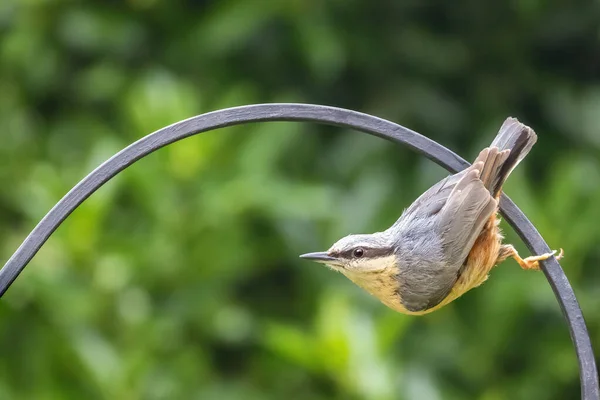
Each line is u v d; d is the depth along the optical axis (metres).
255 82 12.80
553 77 13.41
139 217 11.02
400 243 6.99
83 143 12.16
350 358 9.84
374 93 12.99
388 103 12.78
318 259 7.15
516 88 13.30
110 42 12.43
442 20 13.41
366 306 10.88
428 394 10.45
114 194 10.70
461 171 6.71
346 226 11.20
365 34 12.89
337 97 13.03
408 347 11.25
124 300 10.38
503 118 12.87
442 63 12.98
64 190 10.73
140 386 10.03
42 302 10.23
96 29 12.31
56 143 12.16
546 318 11.42
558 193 11.39
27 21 12.36
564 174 11.55
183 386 10.47
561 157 12.68
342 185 12.13
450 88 13.30
